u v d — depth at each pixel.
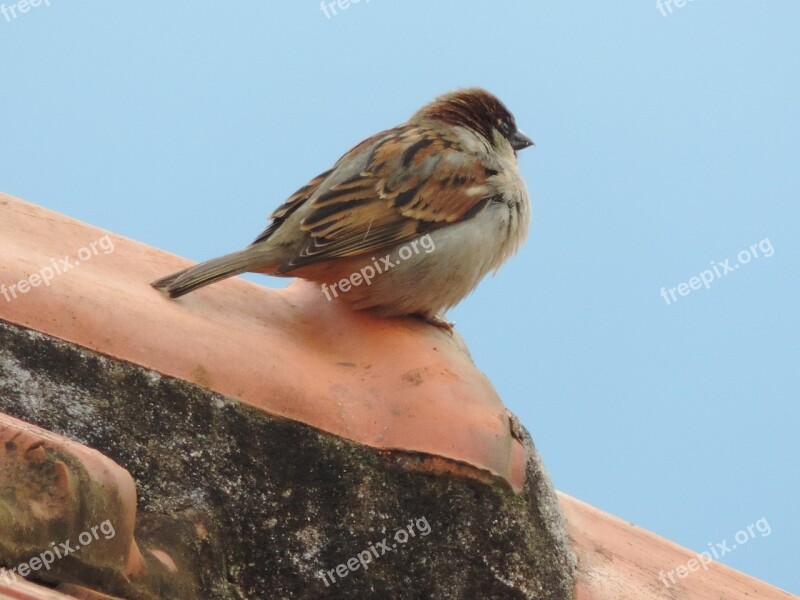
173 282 8.89
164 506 7.06
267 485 7.50
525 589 7.71
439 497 7.77
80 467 5.90
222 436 7.58
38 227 8.95
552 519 8.39
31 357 7.33
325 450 7.84
